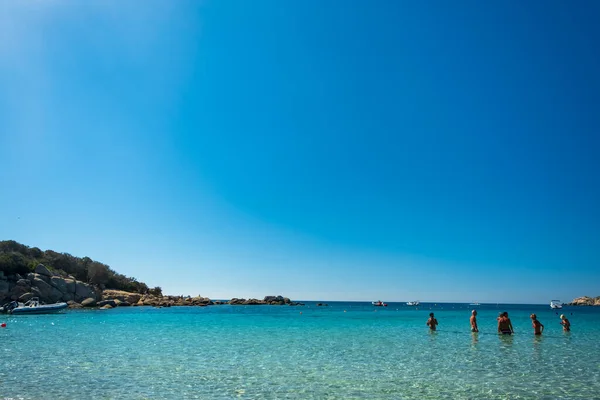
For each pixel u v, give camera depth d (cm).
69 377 1567
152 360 1977
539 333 3200
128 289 11181
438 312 9112
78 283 8562
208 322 4788
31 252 9312
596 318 6234
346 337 3108
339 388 1423
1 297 7162
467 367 1825
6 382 1472
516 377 1614
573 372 1716
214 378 1572
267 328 3994
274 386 1446
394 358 2069
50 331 3425
